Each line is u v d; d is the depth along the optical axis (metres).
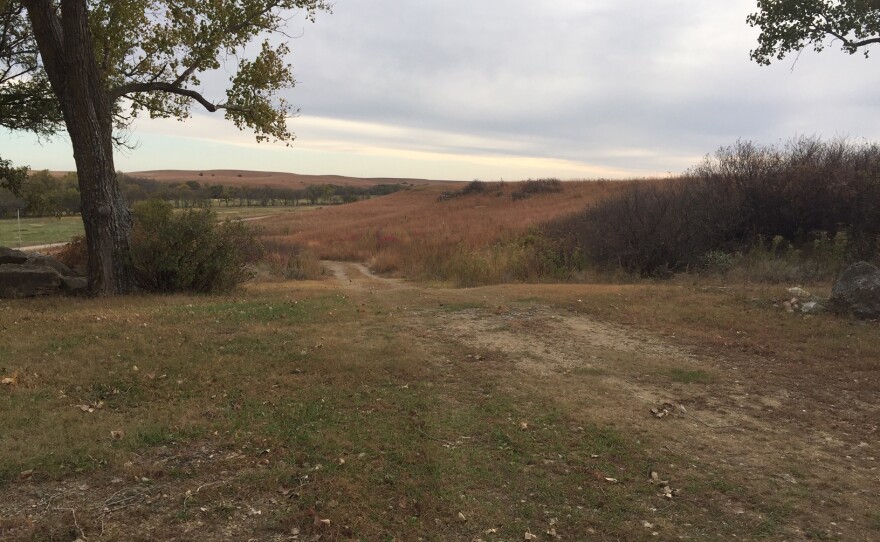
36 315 8.19
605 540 3.10
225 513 3.15
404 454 4.01
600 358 6.85
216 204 88.19
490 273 16.72
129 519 3.04
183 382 5.30
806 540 3.14
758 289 10.79
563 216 27.31
